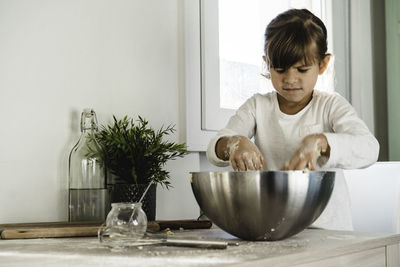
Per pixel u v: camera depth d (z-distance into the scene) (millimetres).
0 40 1156
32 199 1184
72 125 1271
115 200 1240
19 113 1174
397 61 2531
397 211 1835
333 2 2350
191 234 1075
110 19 1379
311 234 1016
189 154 1570
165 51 1529
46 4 1240
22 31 1192
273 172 824
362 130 1221
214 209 881
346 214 1357
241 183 834
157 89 1498
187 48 1570
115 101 1377
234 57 1807
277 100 1391
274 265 685
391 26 2551
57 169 1230
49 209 1211
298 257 726
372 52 2553
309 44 1211
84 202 1193
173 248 788
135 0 1448
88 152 1208
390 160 2527
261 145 1387
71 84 1276
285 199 830
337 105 1312
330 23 2268
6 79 1159
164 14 1533
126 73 1411
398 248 1002
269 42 1261
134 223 809
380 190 1874
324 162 1092
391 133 2525
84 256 709
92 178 1207
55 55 1249
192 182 923
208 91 1636
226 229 899
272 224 852
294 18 1259
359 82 2438
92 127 1233
